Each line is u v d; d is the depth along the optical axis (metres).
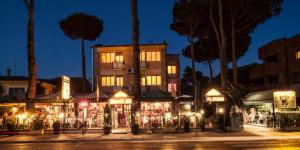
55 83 65.25
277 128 33.12
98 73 55.16
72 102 35.91
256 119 42.47
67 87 36.59
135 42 33.84
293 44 53.88
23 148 22.56
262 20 45.47
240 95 37.16
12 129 33.84
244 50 54.66
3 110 40.53
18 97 41.41
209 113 52.97
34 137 29.78
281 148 19.38
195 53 59.56
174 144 23.28
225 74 39.09
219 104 37.69
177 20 52.56
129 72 54.34
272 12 44.53
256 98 46.75
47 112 38.72
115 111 33.84
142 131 32.47
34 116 34.94
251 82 80.12
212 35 52.50
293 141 23.83
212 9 45.31
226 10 45.25
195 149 19.73
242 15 44.09
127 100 31.44
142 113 38.09
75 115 38.00
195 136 28.33
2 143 26.73
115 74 54.91
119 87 54.00
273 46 60.00
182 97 44.97
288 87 49.31
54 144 25.11
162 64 53.75
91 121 37.72
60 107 39.84
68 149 21.23
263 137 26.56
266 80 64.06
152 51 54.22
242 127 32.50
